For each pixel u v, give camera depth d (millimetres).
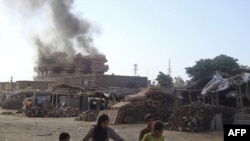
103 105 40469
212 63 54781
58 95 49562
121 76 56531
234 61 54688
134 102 31531
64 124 29328
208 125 25156
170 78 76312
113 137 6887
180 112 25469
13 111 52719
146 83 58250
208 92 30312
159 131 6137
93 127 6781
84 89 47188
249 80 28812
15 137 19500
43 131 23094
